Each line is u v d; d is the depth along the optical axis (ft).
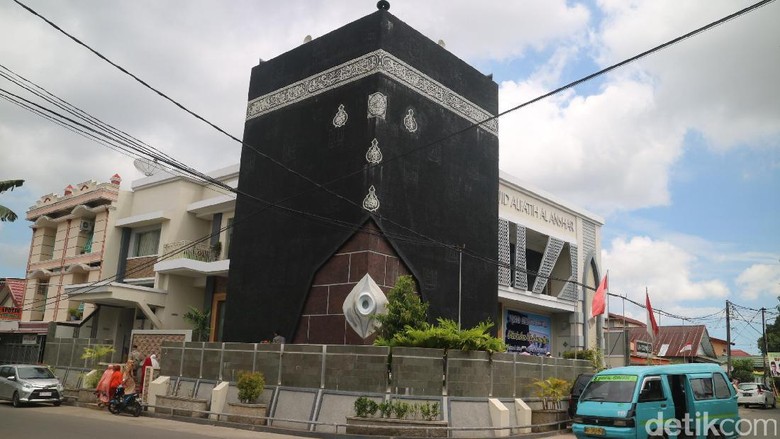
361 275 64.18
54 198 129.80
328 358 55.47
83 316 112.47
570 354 96.27
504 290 96.43
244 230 78.43
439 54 77.36
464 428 49.67
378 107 67.72
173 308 98.84
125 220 111.14
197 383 63.98
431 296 70.33
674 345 165.58
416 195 70.79
